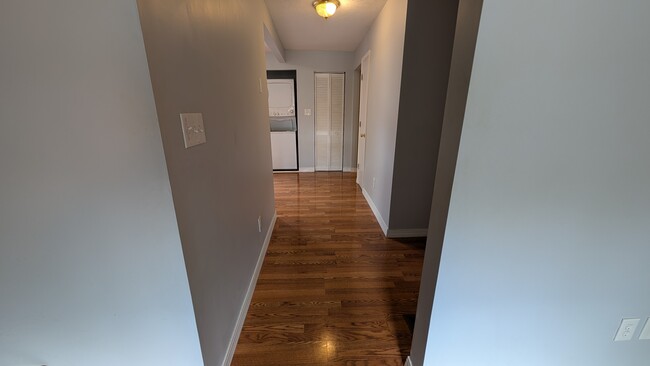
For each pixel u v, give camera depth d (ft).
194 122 3.10
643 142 2.60
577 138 2.58
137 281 2.91
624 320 3.36
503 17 2.22
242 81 5.38
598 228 2.92
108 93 2.28
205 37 3.47
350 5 8.62
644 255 3.02
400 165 7.82
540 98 2.45
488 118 2.50
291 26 10.75
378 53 9.43
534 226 2.91
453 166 2.73
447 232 2.93
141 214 2.64
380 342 4.66
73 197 2.58
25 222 2.64
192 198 3.05
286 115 16.37
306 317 5.20
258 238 6.73
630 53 2.34
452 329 3.40
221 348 3.98
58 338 3.13
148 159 2.46
